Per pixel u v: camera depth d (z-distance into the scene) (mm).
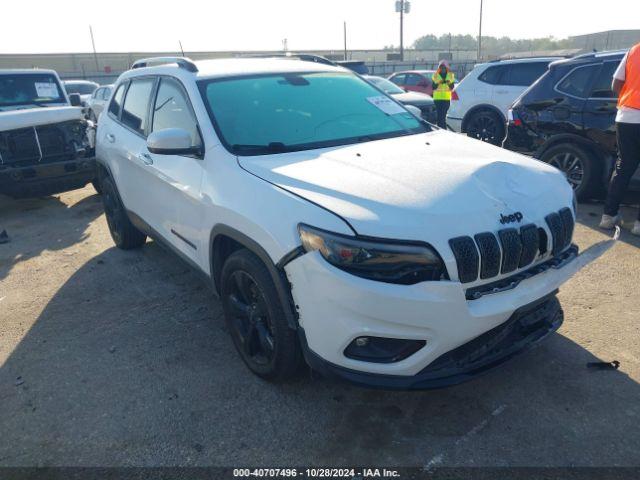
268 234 2537
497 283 2404
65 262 5094
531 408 2725
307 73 3893
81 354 3434
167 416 2787
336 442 2555
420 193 2438
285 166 2828
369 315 2236
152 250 5316
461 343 2316
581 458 2385
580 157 5910
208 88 3479
